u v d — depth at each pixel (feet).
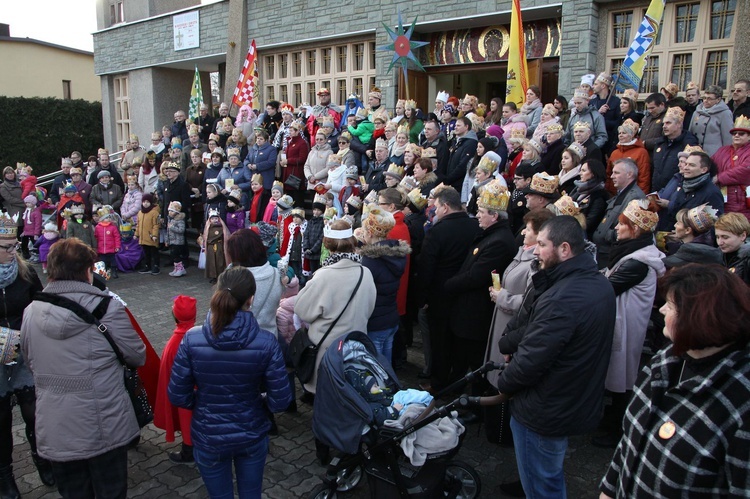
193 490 11.53
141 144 54.90
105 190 33.47
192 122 40.16
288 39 42.04
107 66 57.16
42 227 33.91
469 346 13.73
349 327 11.59
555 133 19.61
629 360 11.98
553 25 32.07
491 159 17.90
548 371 8.48
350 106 33.76
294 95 44.04
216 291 8.70
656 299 13.05
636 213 11.56
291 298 13.97
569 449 12.89
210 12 46.34
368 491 11.41
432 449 9.64
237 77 44.86
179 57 49.44
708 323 4.95
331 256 12.18
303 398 15.42
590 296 8.36
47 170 65.05
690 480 5.05
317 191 25.21
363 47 39.06
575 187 17.43
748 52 24.57
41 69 79.46
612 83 24.12
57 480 9.12
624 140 19.10
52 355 8.84
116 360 9.33
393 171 20.70
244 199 29.78
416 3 34.47
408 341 19.01
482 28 34.68
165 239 30.76
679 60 27.43
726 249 11.58
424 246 14.34
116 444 9.20
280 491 11.43
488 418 12.50
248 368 8.66
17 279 10.88
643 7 27.86
